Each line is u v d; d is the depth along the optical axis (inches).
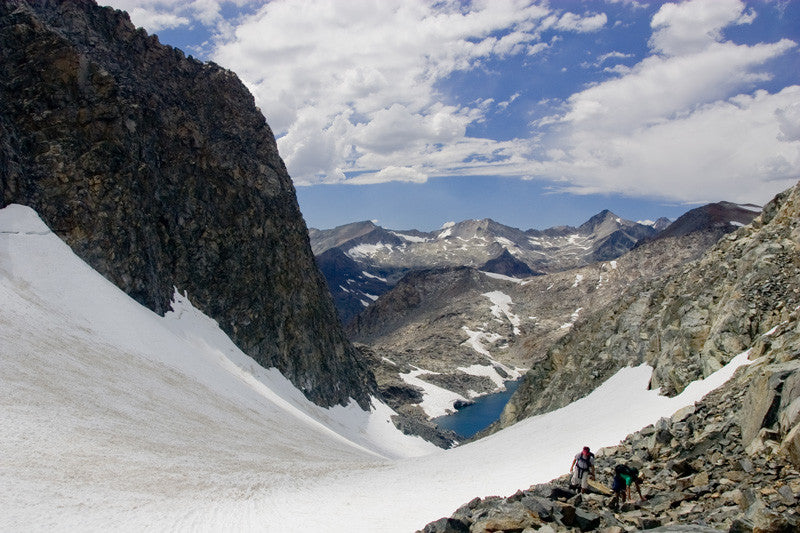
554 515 701.3
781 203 1752.0
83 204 2583.7
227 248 3444.9
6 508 812.0
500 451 1542.8
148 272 2758.4
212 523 908.0
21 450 1058.1
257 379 3006.9
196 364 2476.6
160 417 1667.1
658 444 932.0
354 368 4480.8
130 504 942.4
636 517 679.7
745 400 875.4
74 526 805.2
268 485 1235.2
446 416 6309.1
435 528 732.7
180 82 3695.9
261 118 4173.2
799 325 1033.5
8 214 2343.8
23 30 2738.7
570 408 1977.1
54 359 1678.2
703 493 706.2
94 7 3302.2
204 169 3484.3
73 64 2760.8
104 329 2146.9
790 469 663.1
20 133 2603.3
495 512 722.8
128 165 2822.3
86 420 1364.4
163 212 3100.4
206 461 1381.6
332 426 3371.1
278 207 3961.6
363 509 1015.0
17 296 1948.8
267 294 3599.9
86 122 2741.1
